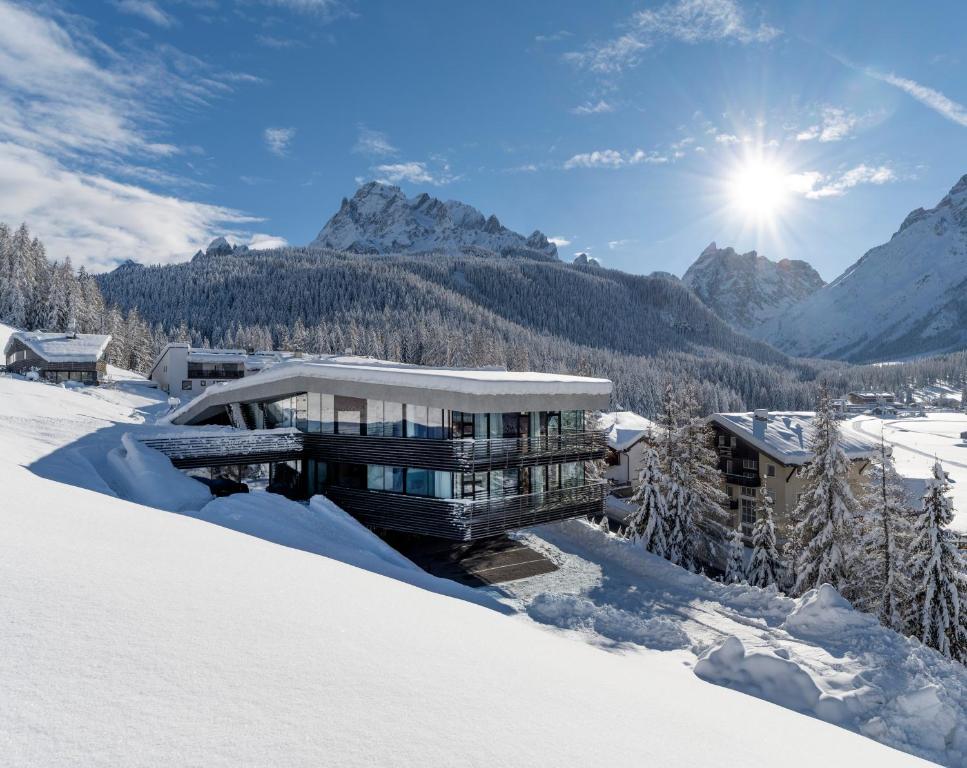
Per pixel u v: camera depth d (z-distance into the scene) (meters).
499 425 27.75
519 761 3.47
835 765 5.15
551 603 19.56
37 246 120.25
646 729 4.67
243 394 33.94
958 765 11.70
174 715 3.24
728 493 51.69
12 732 2.80
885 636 17.89
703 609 21.86
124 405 57.91
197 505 21.78
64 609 4.50
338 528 22.08
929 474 65.19
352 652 4.88
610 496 56.59
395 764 3.14
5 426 24.48
